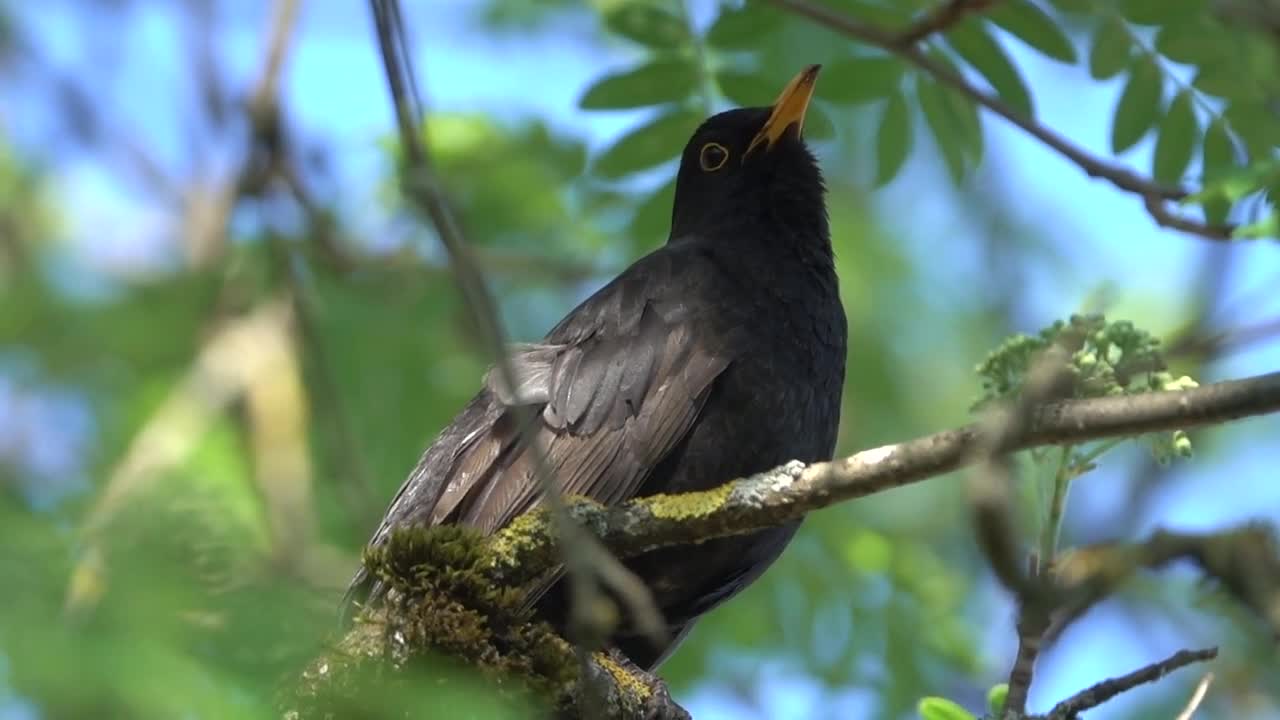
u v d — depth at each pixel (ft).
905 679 47.03
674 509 30.40
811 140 42.70
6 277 34.45
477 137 51.67
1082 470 29.91
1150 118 37.73
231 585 19.12
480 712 21.80
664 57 41.32
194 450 26.68
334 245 50.60
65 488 21.16
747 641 48.11
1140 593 47.21
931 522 57.67
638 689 31.76
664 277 36.63
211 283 44.80
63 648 16.62
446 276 50.90
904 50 37.09
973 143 41.11
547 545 30.63
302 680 26.14
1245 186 29.27
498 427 34.88
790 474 29.68
